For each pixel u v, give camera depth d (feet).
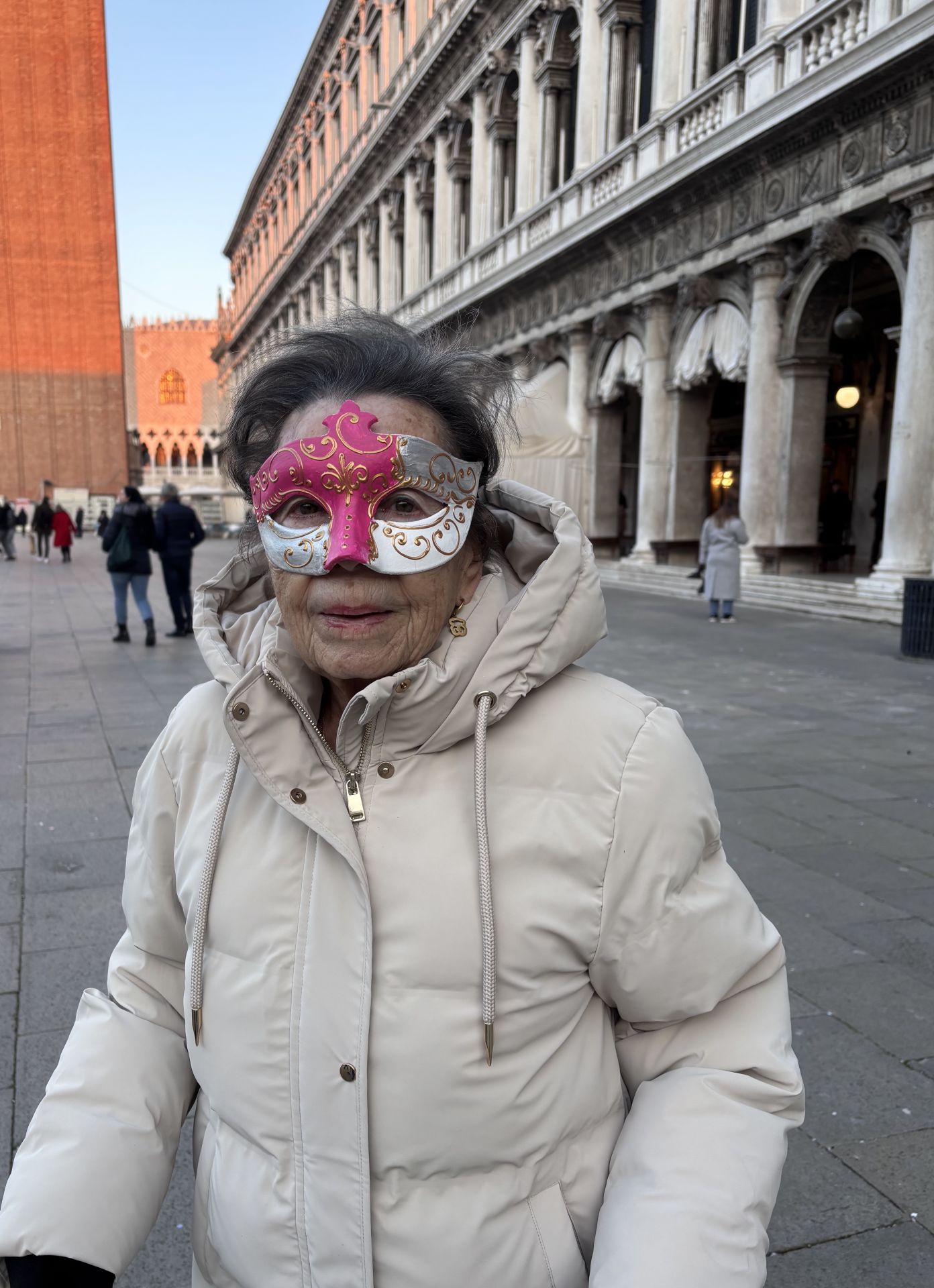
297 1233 3.35
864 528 57.06
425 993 3.25
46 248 159.33
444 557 3.42
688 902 3.41
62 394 161.68
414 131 92.94
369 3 105.19
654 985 3.40
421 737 3.41
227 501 167.43
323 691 3.88
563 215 64.80
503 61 72.79
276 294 159.02
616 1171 3.30
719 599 40.55
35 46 155.84
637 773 3.39
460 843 3.33
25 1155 3.56
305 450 3.38
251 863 3.53
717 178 47.57
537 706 3.51
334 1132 3.26
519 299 72.90
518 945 3.26
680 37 52.85
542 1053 3.33
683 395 55.11
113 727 21.68
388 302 104.01
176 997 4.00
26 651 33.12
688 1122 3.25
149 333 239.09
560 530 3.63
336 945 3.30
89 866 13.19
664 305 55.21
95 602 50.21
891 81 36.22
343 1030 3.26
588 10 61.16
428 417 3.66
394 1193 3.27
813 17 40.88
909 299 36.91
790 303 44.47
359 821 3.39
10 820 15.10
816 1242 6.62
